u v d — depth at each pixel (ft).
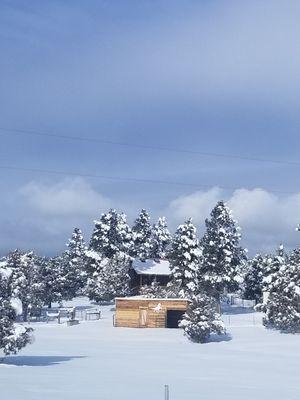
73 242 423.23
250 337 190.29
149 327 220.84
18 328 103.14
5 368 94.99
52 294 312.71
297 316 199.41
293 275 208.13
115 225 359.46
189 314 180.96
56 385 73.41
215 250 279.90
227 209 289.94
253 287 371.35
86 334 198.59
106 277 326.85
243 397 68.28
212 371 101.04
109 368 100.12
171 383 80.48
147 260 347.36
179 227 277.23
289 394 72.69
